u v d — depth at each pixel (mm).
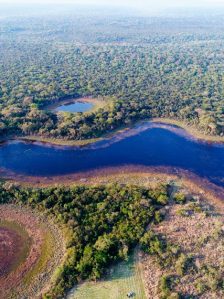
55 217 74625
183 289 59594
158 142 110250
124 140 111000
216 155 103812
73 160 100688
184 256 65000
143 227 72125
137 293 59406
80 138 110312
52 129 112250
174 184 90312
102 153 104188
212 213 78938
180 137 112938
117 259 64875
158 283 60719
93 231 70250
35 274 63500
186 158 102312
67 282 60781
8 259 66625
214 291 59438
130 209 76062
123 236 68812
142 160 101125
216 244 68938
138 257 65750
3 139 110375
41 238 70750
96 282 61312
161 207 78688
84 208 76250
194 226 73500
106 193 81375
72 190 82125
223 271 63094
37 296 59438
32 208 78000
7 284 61969
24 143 108688
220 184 91250
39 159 100938
